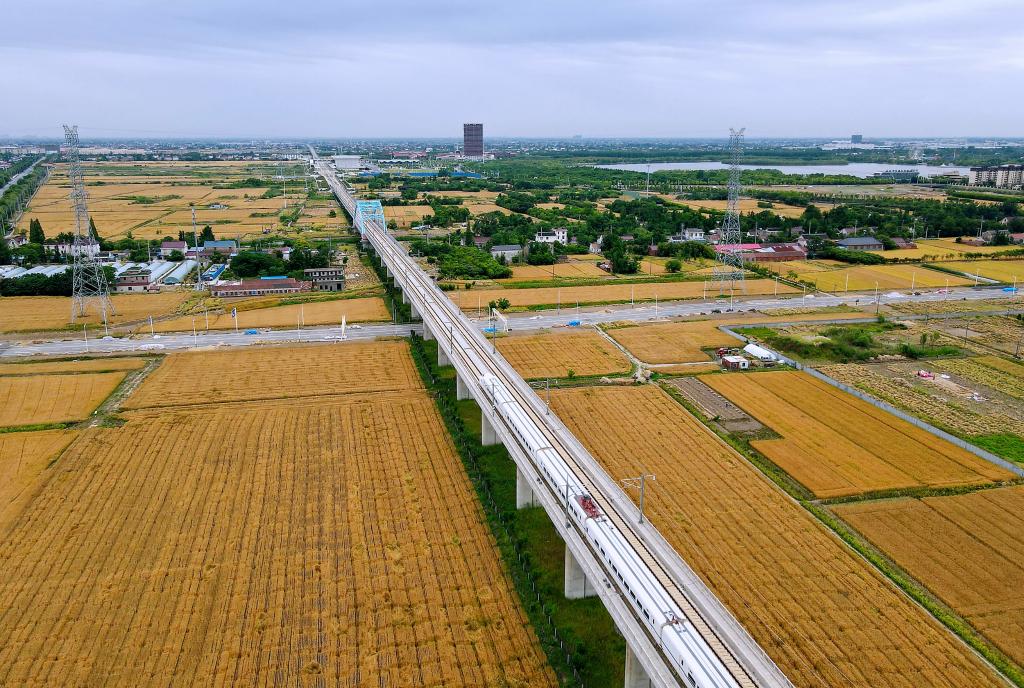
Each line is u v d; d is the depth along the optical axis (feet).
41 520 297.94
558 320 607.78
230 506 309.22
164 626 237.66
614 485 249.14
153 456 354.74
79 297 622.54
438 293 577.02
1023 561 269.44
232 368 488.02
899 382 457.27
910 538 284.20
